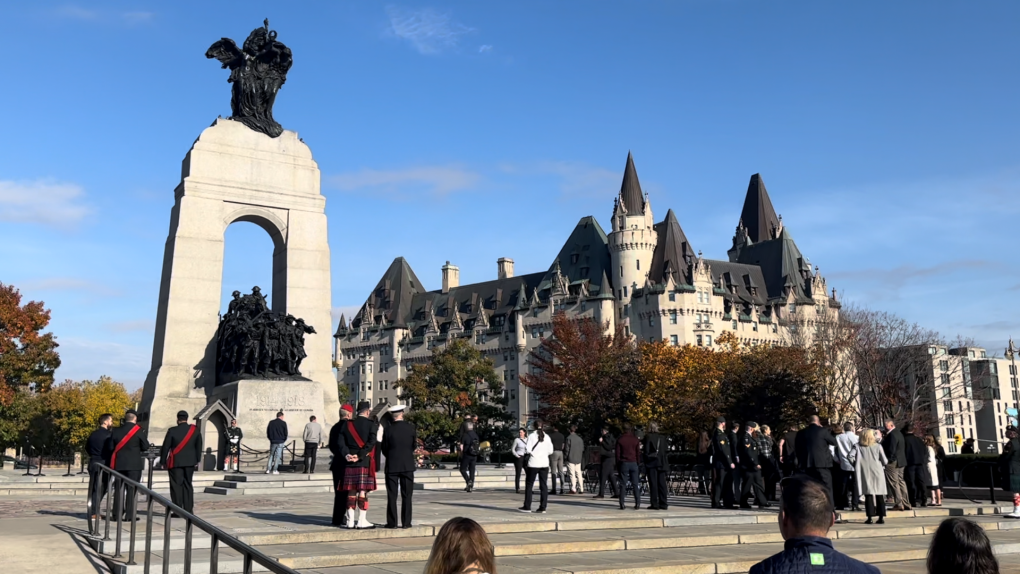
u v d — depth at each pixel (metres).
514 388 138.62
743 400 70.56
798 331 97.88
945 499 28.36
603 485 25.31
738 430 22.09
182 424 17.45
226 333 35.97
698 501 25.33
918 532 18.56
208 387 37.62
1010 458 23.14
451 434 93.88
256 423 33.81
